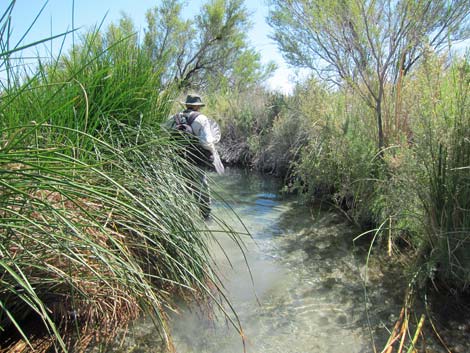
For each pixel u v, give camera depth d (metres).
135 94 2.96
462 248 2.54
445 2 3.50
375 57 3.97
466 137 2.59
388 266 3.20
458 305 2.51
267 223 4.60
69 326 2.08
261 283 3.00
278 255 3.58
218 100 11.18
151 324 2.30
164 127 3.13
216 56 17.31
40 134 2.15
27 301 1.52
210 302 2.64
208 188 3.12
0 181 1.51
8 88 2.10
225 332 2.32
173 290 2.56
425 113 2.94
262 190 6.54
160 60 3.38
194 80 15.12
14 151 1.67
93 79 2.58
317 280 3.05
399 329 2.30
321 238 4.01
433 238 2.76
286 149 7.65
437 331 2.27
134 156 2.67
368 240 3.84
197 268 2.46
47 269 1.72
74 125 2.41
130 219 2.38
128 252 2.24
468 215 2.51
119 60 2.99
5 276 1.78
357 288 2.88
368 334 2.31
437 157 2.80
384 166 3.82
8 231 1.69
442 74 2.99
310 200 5.53
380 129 4.14
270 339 2.27
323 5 3.99
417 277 2.73
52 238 1.75
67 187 1.86
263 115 9.47
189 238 2.51
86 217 2.01
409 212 3.04
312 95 6.45
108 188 1.89
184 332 2.29
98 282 2.10
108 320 2.17
